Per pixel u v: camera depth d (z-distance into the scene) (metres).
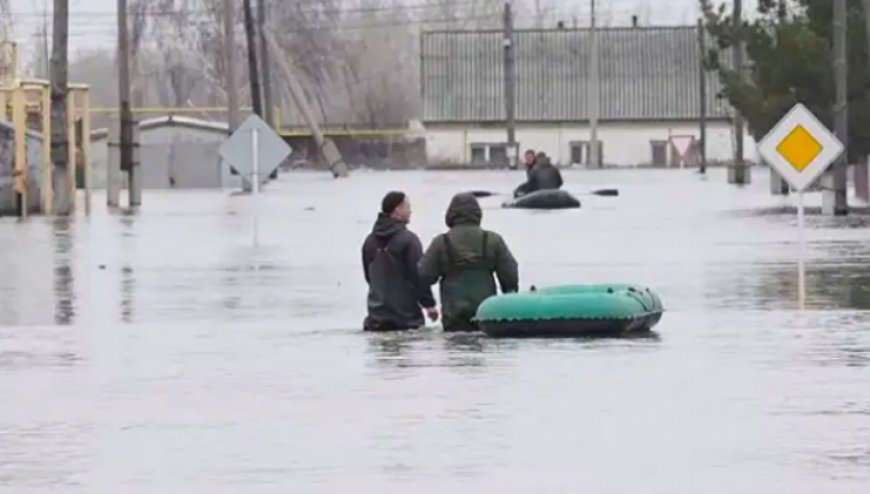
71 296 109.06
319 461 52.03
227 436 56.56
